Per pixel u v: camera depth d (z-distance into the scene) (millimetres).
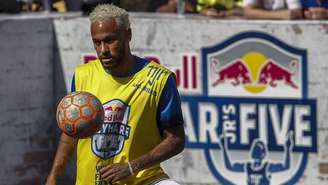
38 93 22719
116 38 13227
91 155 13781
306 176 21281
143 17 22031
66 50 22766
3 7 23016
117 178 13461
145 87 13633
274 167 21453
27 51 22438
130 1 23016
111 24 13180
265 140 21438
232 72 21531
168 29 21891
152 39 22016
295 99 21172
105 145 13688
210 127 21750
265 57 21297
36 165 22828
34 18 22500
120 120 13648
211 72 21672
